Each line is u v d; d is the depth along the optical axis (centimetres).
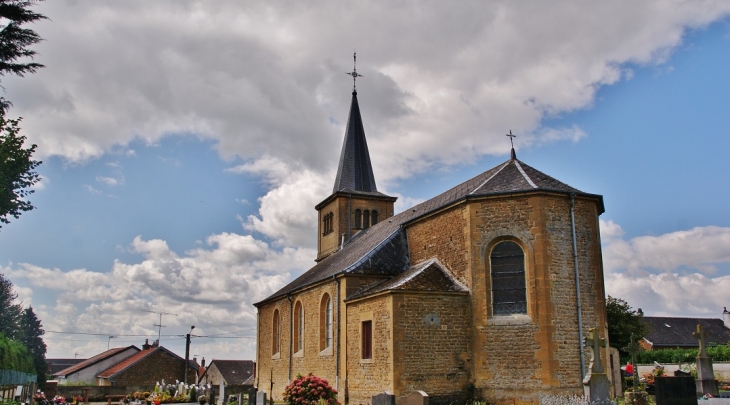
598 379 1923
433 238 2773
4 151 2294
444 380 2353
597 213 2503
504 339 2333
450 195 3086
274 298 3919
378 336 2455
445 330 2398
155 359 6562
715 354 4634
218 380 6862
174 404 4197
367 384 2525
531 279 2334
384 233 3322
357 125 4975
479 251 2445
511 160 2798
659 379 1738
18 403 2827
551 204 2402
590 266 2417
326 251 4728
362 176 4791
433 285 2458
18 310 8469
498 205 2453
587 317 2353
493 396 2303
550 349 2248
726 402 2033
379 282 2869
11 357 3102
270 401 2862
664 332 6762
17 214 2389
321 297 3138
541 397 2161
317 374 3092
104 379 6612
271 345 3953
